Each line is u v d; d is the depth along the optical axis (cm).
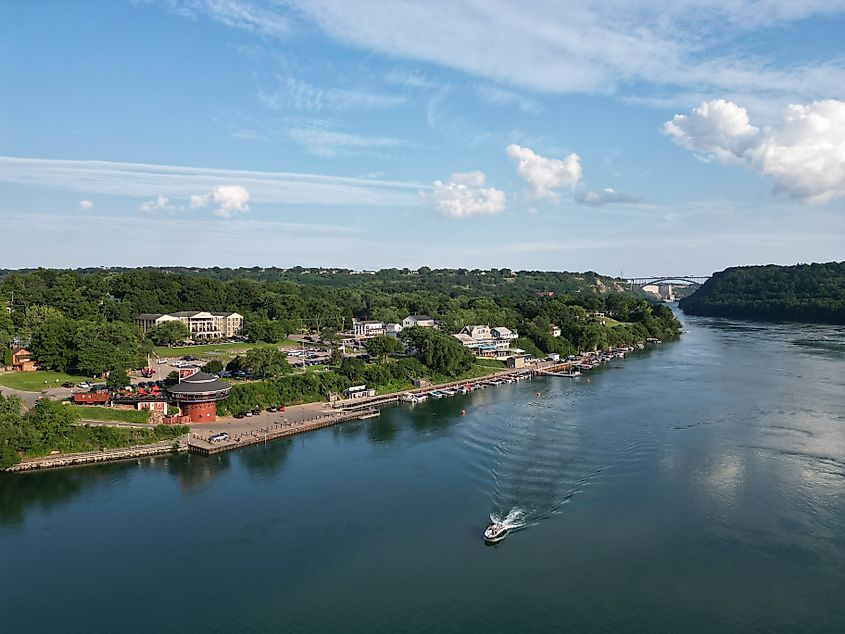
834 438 14188
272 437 15112
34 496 11506
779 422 15625
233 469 12962
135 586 8494
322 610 7900
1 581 8625
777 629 7381
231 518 10512
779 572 8550
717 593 8100
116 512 10794
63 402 15100
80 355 18325
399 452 13962
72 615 7875
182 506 11038
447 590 8288
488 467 12700
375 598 8138
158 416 15325
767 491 11169
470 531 9912
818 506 10525
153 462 13425
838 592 8069
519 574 8631
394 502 11075
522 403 18788
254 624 7656
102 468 13025
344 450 14238
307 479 12312
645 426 15450
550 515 10406
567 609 7819
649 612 7725
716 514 10300
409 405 19138
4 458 12531
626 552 9150
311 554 9281
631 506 10669
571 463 12800
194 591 8356
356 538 9750
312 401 18900
